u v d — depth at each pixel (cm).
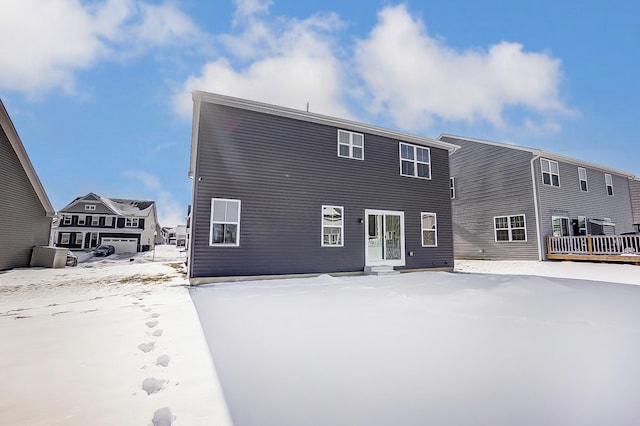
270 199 902
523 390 216
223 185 847
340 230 998
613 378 233
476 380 231
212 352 294
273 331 361
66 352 294
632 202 1928
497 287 669
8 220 1241
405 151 1166
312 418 183
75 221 3334
